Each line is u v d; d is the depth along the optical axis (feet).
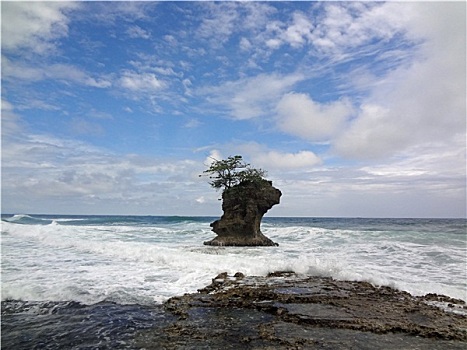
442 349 23.52
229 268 49.32
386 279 41.91
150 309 32.65
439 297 35.50
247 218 88.07
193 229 134.41
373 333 26.30
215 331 26.84
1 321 29.40
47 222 192.34
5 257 59.77
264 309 32.19
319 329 27.14
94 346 24.27
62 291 37.86
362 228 148.25
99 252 65.10
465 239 87.92
